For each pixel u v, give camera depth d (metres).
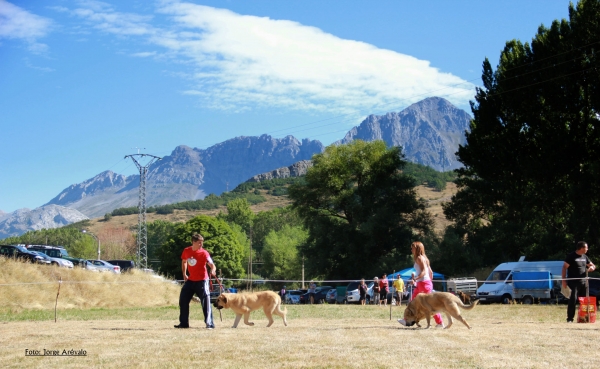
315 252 60.62
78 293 31.38
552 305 28.06
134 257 97.06
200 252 13.29
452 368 7.90
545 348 9.56
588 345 9.89
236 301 13.09
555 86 40.09
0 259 31.83
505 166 45.81
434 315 13.02
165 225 122.31
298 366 8.09
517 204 46.16
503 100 44.47
